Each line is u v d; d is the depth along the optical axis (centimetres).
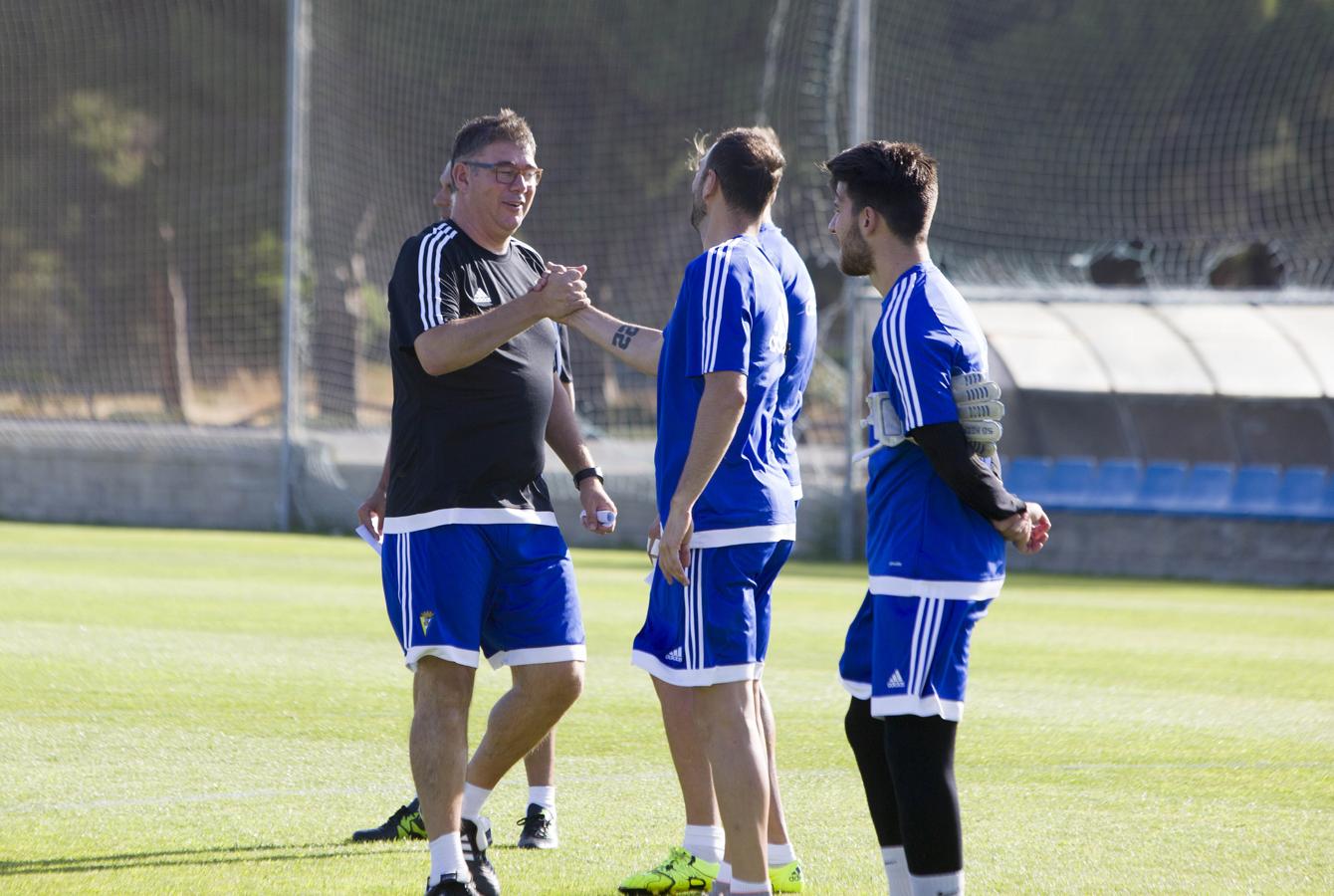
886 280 1365
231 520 6862
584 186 10062
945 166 8881
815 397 8500
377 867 1603
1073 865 1667
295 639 3388
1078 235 9006
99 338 11919
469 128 1620
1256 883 1603
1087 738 2467
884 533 1320
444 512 1534
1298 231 9006
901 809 1295
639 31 9888
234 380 11969
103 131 11731
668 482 1474
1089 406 6769
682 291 1473
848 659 1385
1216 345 6706
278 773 2078
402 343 1545
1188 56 9162
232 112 11956
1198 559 5844
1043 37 9125
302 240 7444
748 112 9862
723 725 1433
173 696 2647
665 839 1772
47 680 2773
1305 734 2531
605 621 3866
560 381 1792
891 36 8894
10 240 12012
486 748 1591
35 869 1565
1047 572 5978
